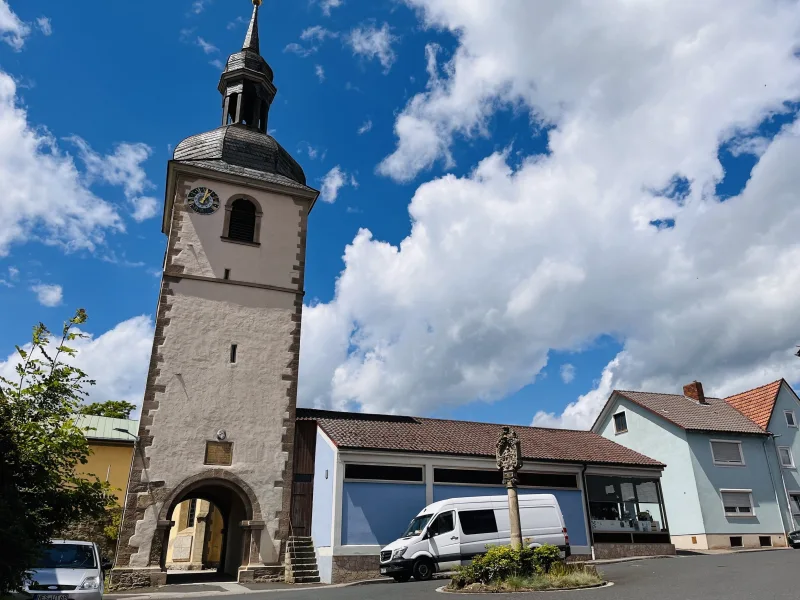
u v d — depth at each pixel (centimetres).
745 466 3359
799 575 1416
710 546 3091
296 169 2947
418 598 1352
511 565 1531
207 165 2670
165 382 2266
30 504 815
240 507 2362
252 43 3175
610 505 2881
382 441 2414
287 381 2455
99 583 1193
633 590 1306
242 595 1677
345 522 2197
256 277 2562
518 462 1722
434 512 2064
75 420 927
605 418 3934
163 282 2411
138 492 2097
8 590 715
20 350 922
